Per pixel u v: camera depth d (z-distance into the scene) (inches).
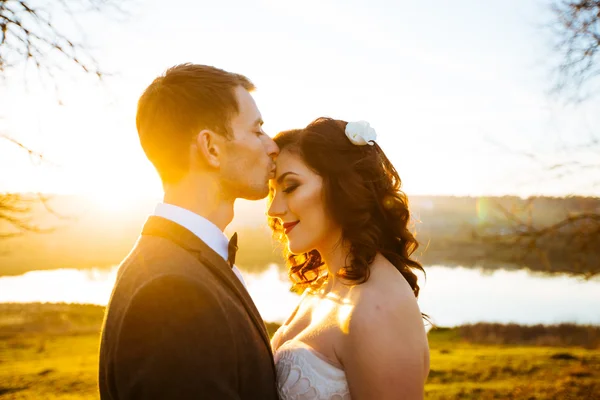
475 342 836.0
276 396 80.4
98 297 1310.3
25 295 1332.4
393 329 84.7
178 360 64.0
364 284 92.0
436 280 1546.5
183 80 82.2
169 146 81.3
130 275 72.9
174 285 67.9
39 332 902.4
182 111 80.5
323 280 117.9
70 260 1705.2
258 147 86.2
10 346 768.9
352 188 98.6
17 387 482.9
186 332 65.6
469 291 1392.7
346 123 105.0
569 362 599.5
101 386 77.1
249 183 85.3
